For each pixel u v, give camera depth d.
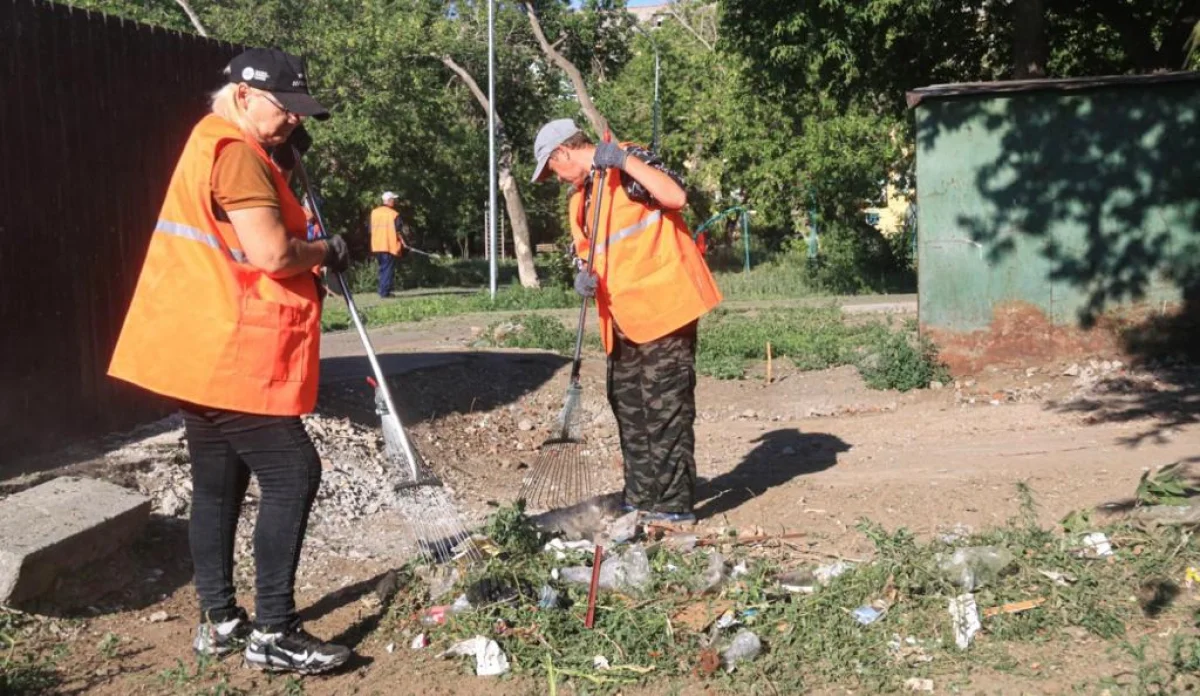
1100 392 8.94
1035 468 6.68
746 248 27.67
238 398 3.97
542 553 5.16
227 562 4.34
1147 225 9.52
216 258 3.97
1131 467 6.59
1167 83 9.37
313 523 5.79
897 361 9.87
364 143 28.47
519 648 4.25
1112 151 9.51
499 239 45.59
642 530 5.60
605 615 4.49
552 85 33.19
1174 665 3.90
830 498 6.21
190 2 30.27
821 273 23.80
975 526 5.55
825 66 19.56
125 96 7.00
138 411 7.08
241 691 4.06
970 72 20.22
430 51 29.62
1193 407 8.21
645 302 5.47
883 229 32.50
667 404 5.61
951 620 4.32
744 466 7.34
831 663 4.10
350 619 4.65
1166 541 5.00
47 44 6.29
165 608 4.84
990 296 9.78
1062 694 3.83
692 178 30.33
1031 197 9.64
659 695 3.96
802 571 4.91
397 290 28.55
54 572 4.67
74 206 6.52
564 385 10.23
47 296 6.28
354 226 32.34
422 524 4.99
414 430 8.23
